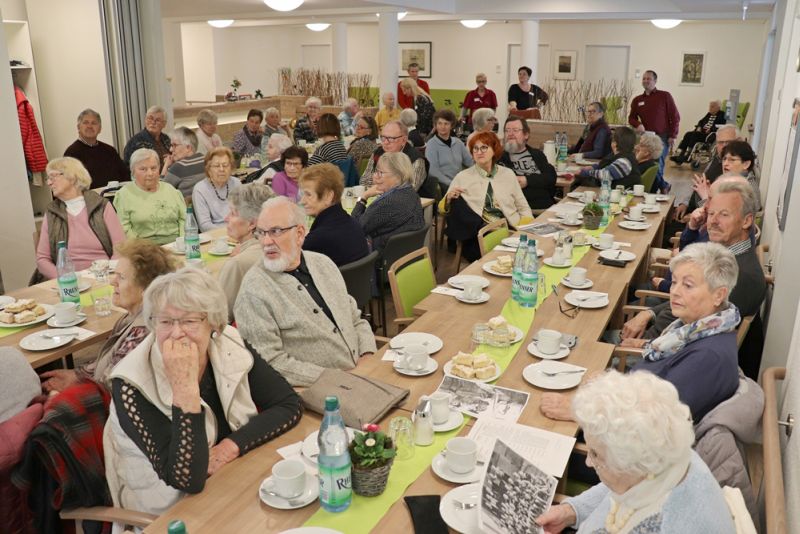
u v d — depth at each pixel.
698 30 13.75
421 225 4.42
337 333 2.58
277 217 2.45
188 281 1.79
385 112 9.32
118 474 1.84
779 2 7.61
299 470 1.72
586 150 7.79
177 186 5.37
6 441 1.84
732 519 1.37
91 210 3.85
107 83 6.57
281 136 6.17
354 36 16.62
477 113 6.59
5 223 5.27
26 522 1.91
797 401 1.90
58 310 2.83
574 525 1.65
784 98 5.03
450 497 1.69
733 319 2.17
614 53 14.52
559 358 2.48
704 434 1.94
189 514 1.65
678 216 5.63
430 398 2.04
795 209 3.02
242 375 1.98
